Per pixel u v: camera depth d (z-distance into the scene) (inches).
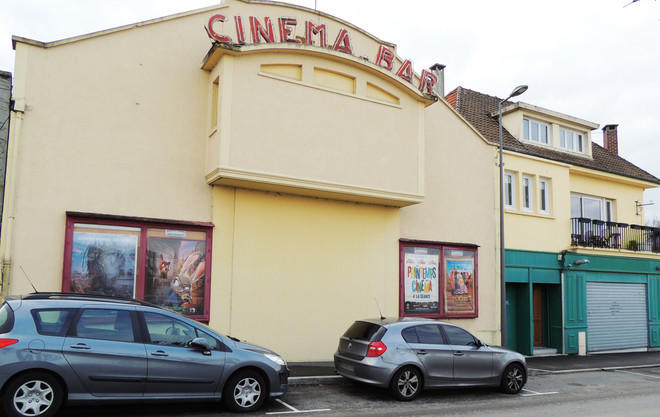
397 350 379.6
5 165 396.8
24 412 260.7
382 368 371.6
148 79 462.6
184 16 485.4
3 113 401.1
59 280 407.8
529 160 711.1
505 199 686.5
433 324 409.1
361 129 525.7
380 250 564.1
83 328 283.6
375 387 410.6
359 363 379.2
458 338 412.8
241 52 459.8
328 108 507.8
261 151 466.3
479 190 657.0
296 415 318.3
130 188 443.8
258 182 467.8
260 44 468.8
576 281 733.3
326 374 440.8
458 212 634.8
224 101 453.4
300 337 503.8
